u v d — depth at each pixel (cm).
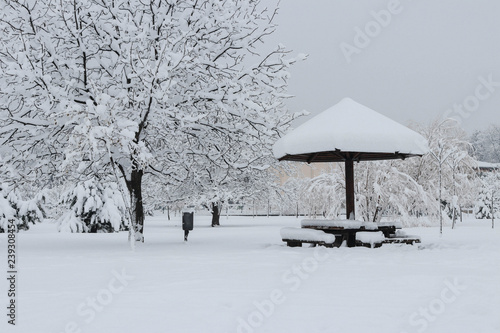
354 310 539
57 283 760
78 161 1518
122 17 1602
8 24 1521
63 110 1304
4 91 1420
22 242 1823
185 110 1664
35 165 1656
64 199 2966
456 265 942
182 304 582
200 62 1549
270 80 1625
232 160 1872
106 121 1327
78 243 1748
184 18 1644
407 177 2589
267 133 1639
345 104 1463
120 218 2923
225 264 986
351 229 1416
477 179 3112
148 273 859
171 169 1842
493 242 1554
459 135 3131
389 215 2678
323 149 1351
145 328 476
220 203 3566
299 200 2533
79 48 1567
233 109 1622
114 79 1595
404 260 1041
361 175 2581
